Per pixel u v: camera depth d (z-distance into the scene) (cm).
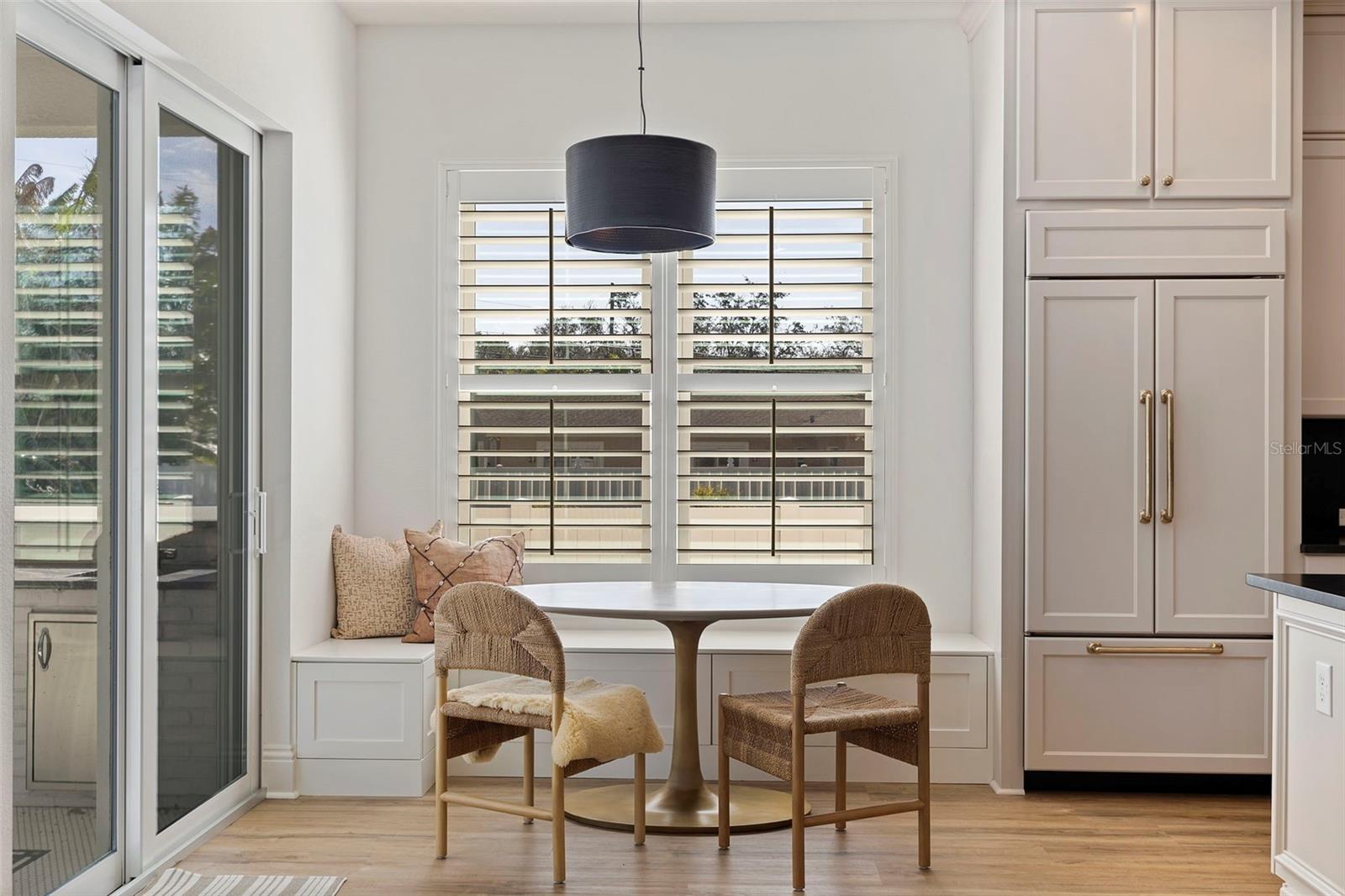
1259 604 379
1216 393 380
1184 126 383
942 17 439
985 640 412
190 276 329
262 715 380
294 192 382
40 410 258
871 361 441
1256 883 301
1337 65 398
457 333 450
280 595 379
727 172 446
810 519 443
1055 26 385
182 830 323
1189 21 383
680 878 301
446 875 304
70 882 269
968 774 396
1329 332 398
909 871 308
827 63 444
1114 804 372
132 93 296
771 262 443
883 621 303
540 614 299
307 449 395
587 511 446
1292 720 281
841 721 298
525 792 357
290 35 381
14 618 248
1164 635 381
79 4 262
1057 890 294
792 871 305
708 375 446
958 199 439
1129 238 382
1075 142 385
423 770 381
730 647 401
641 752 325
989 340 409
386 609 420
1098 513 382
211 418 342
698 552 446
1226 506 380
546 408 448
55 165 264
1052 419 383
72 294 271
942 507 439
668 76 447
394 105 451
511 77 450
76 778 273
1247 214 380
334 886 294
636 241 361
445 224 450
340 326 432
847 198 443
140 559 295
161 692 310
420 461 449
